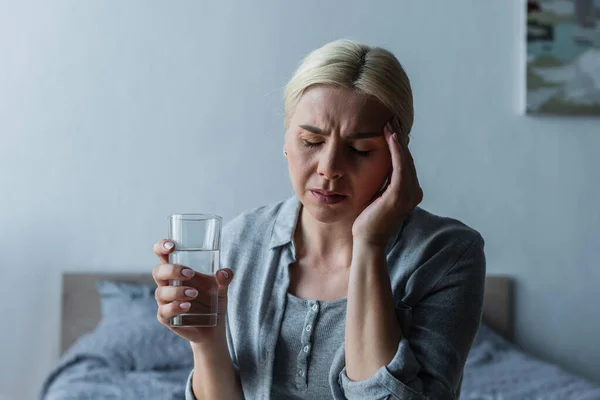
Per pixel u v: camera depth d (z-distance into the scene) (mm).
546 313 3459
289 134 1019
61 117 3398
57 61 3396
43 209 3395
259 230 1168
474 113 3441
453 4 3426
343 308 1049
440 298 1043
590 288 3467
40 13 3389
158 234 3416
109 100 3406
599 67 3408
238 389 1114
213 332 1068
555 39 3406
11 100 3385
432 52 3430
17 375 3391
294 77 1009
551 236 3459
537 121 3447
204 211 3416
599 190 3461
